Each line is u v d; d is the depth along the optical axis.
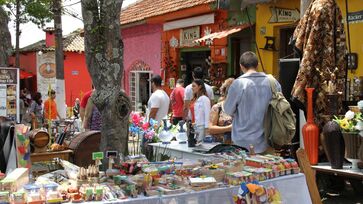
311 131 6.05
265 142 5.48
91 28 4.85
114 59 4.87
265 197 4.10
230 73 12.75
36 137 6.49
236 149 5.36
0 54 8.80
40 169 6.15
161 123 7.89
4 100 5.61
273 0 10.40
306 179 4.77
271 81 5.55
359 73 9.22
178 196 3.85
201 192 3.97
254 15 11.90
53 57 30.48
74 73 32.00
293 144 6.63
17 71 5.69
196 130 6.69
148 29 17.75
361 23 9.18
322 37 6.41
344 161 6.19
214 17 13.22
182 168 4.48
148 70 17.94
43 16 23.97
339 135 5.68
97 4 4.89
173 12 14.19
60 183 4.06
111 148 4.87
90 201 3.61
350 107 6.14
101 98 4.84
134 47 19.05
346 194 6.89
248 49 12.42
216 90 12.30
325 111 6.38
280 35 11.23
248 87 5.47
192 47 14.75
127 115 4.99
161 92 8.56
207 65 14.22
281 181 4.46
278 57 11.28
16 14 23.98
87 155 6.82
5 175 4.00
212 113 6.41
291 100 6.41
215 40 13.21
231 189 4.13
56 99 15.02
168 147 6.49
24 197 3.48
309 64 6.36
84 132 7.13
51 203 3.50
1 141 4.55
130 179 3.94
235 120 5.63
